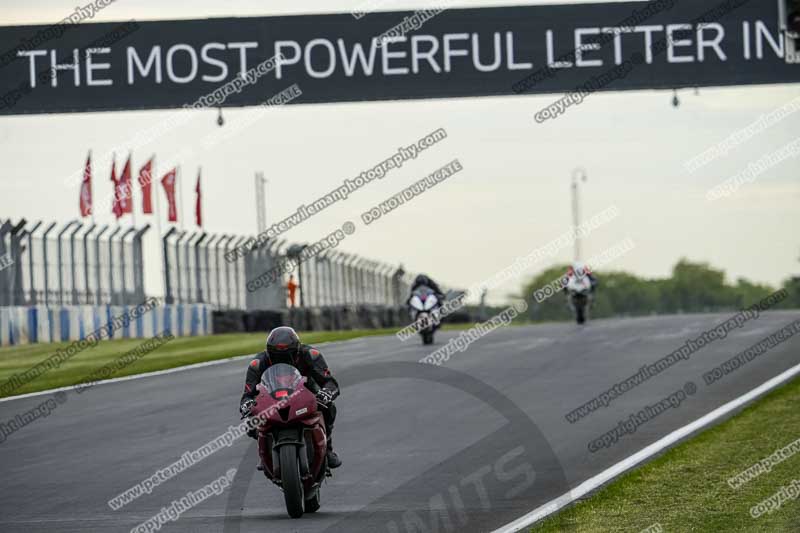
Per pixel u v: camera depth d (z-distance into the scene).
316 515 34.81
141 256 126.06
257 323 145.00
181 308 132.88
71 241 116.44
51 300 113.19
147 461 45.88
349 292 183.25
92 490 40.38
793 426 48.44
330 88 84.31
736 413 53.59
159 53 84.56
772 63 83.25
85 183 138.38
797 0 54.72
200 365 88.25
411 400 61.19
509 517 34.00
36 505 38.03
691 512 33.50
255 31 84.50
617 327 110.81
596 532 31.45
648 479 39.09
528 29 83.62
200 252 139.75
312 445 34.59
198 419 56.94
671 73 83.50
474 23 83.75
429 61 83.88
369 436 49.78
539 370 73.12
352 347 99.44
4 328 106.50
